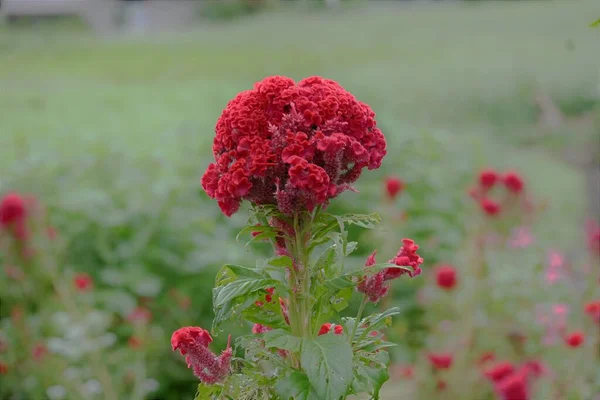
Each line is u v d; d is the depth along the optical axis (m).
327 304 1.77
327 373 1.52
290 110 1.66
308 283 1.74
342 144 1.57
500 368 3.16
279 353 1.82
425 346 4.62
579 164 10.10
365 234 5.54
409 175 6.52
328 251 1.77
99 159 6.49
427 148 7.59
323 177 1.56
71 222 5.31
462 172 7.08
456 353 3.83
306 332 1.74
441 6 14.84
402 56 13.61
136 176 6.29
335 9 15.32
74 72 11.73
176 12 15.36
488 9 14.02
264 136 1.65
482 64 12.73
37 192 5.80
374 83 12.40
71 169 6.45
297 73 13.05
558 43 12.82
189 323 4.79
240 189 1.62
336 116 1.65
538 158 9.76
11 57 11.87
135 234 5.25
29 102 9.62
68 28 13.63
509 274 4.14
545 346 3.77
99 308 4.65
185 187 6.02
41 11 13.63
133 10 15.02
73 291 4.30
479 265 4.21
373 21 14.62
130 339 4.33
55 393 3.87
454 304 4.24
